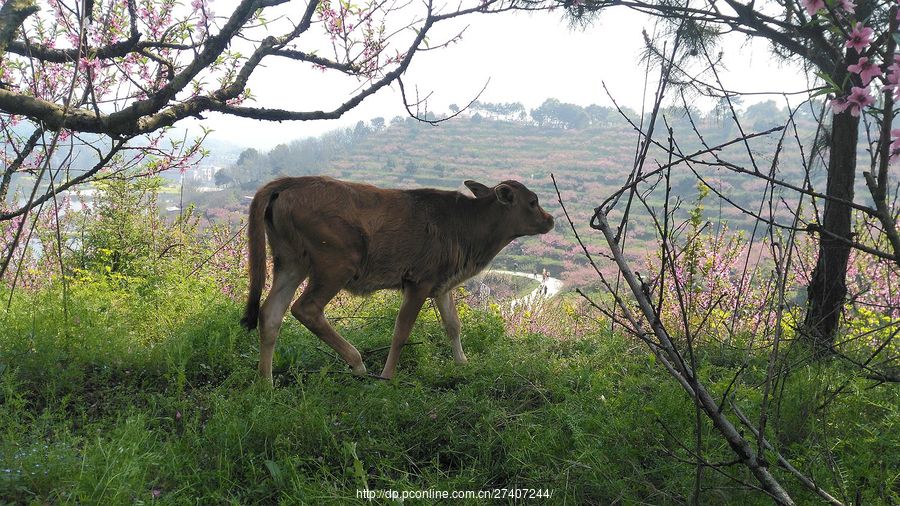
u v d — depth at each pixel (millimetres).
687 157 2590
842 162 5750
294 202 5066
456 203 5691
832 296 5840
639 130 2895
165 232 9445
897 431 3857
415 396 4719
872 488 3334
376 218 5301
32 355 4805
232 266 8750
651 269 7562
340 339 5191
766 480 2842
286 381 5238
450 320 5832
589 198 54000
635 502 3367
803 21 4223
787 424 4082
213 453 3844
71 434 4004
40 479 3250
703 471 3396
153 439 3893
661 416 3822
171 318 6020
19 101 4191
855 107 2488
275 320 5078
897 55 2293
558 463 3834
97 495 3129
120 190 9062
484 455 4051
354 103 5930
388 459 3941
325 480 3613
